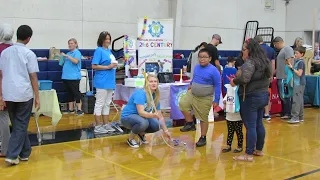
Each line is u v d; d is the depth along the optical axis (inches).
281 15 547.2
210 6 474.3
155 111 206.5
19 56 170.2
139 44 293.1
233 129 203.9
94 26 390.9
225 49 492.7
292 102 289.9
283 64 294.5
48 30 365.7
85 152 201.2
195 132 251.6
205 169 176.2
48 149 206.2
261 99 182.4
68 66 310.2
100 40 238.4
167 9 437.4
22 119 175.6
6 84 169.9
